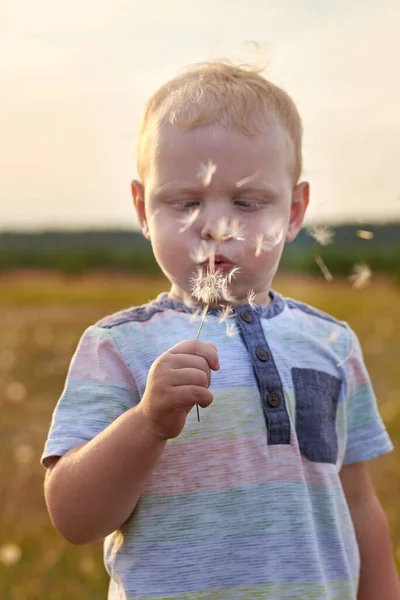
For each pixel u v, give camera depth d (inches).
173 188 76.2
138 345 76.8
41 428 242.8
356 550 79.4
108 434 68.4
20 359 367.9
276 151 78.5
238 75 83.0
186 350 67.0
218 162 75.4
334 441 79.9
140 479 68.4
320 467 77.2
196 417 73.6
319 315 87.7
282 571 71.3
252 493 72.6
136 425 66.8
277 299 84.6
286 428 74.9
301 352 80.6
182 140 76.1
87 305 629.0
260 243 71.7
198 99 77.2
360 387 87.0
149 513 72.4
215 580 70.5
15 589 137.0
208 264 75.3
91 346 77.8
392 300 614.5
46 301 658.2
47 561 148.3
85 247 1064.8
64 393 76.6
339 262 713.6
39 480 196.1
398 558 133.9
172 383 65.2
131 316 79.6
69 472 69.9
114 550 74.6
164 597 70.2
